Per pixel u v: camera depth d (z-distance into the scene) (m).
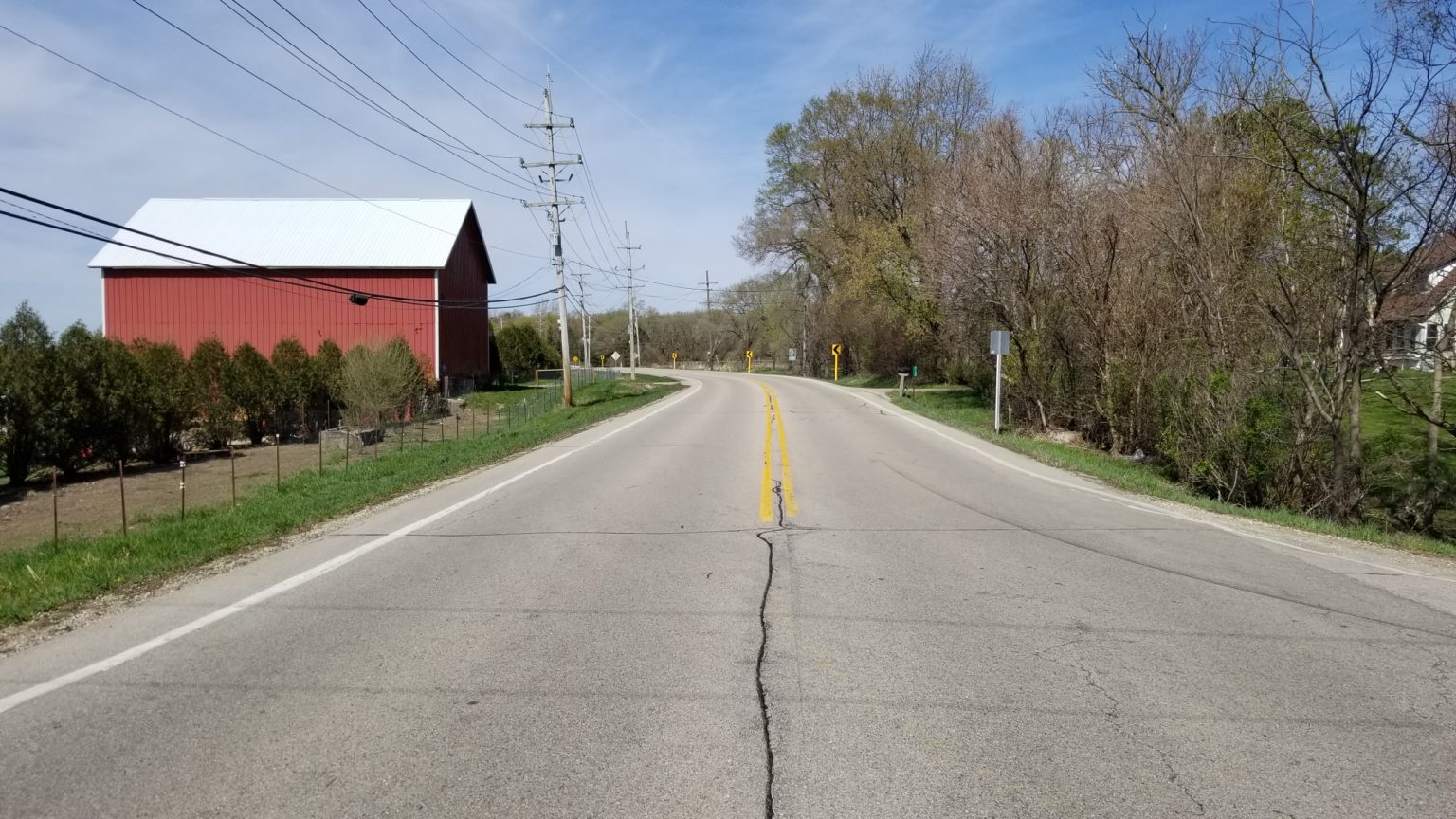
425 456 16.17
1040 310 21.06
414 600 6.15
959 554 7.75
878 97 38.31
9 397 17.34
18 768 3.58
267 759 3.66
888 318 39.03
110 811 3.24
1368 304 12.00
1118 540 8.48
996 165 22.55
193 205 41.66
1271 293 13.33
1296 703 4.33
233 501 11.96
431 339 39.09
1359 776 3.57
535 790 3.42
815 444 17.83
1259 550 8.16
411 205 42.53
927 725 4.04
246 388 26.00
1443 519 13.31
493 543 8.16
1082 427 20.09
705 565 7.23
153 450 21.59
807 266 56.81
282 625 5.57
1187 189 14.69
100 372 19.33
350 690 4.44
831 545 8.08
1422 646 5.26
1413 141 11.07
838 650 5.08
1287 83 13.84
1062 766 3.64
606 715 4.13
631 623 5.59
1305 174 12.62
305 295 38.78
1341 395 12.03
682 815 3.22
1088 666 4.84
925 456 15.91
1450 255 11.77
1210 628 5.57
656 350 117.62
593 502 10.59
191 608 5.98
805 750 3.77
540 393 38.47
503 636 5.32
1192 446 13.81
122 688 4.46
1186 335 15.77
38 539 11.72
